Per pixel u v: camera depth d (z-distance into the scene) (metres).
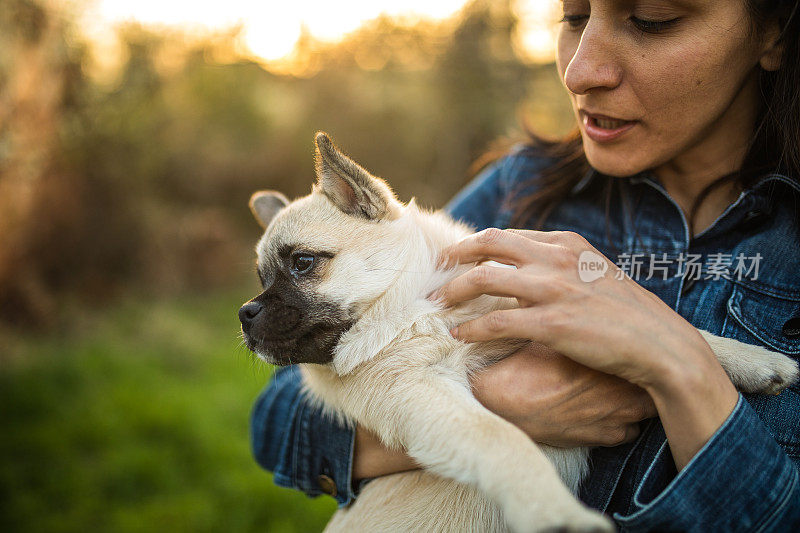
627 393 1.75
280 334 2.19
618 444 1.83
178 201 12.18
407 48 13.34
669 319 1.61
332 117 13.51
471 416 1.74
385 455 2.12
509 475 1.58
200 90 12.19
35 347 7.78
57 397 6.48
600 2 1.80
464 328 1.83
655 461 1.67
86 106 8.62
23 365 7.14
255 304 2.25
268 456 2.54
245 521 4.44
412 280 2.12
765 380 1.77
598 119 1.91
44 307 8.46
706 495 1.49
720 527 1.49
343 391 2.11
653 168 2.07
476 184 2.82
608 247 2.13
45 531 4.31
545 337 1.62
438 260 2.20
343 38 13.98
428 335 2.01
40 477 4.97
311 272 2.23
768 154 1.89
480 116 11.72
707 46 1.70
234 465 5.19
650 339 1.54
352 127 13.23
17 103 7.50
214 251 11.76
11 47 7.32
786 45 1.77
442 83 12.24
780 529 1.48
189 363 7.82
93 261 9.59
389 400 1.95
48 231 8.82
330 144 2.30
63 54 8.02
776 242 1.87
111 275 9.87
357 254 2.20
